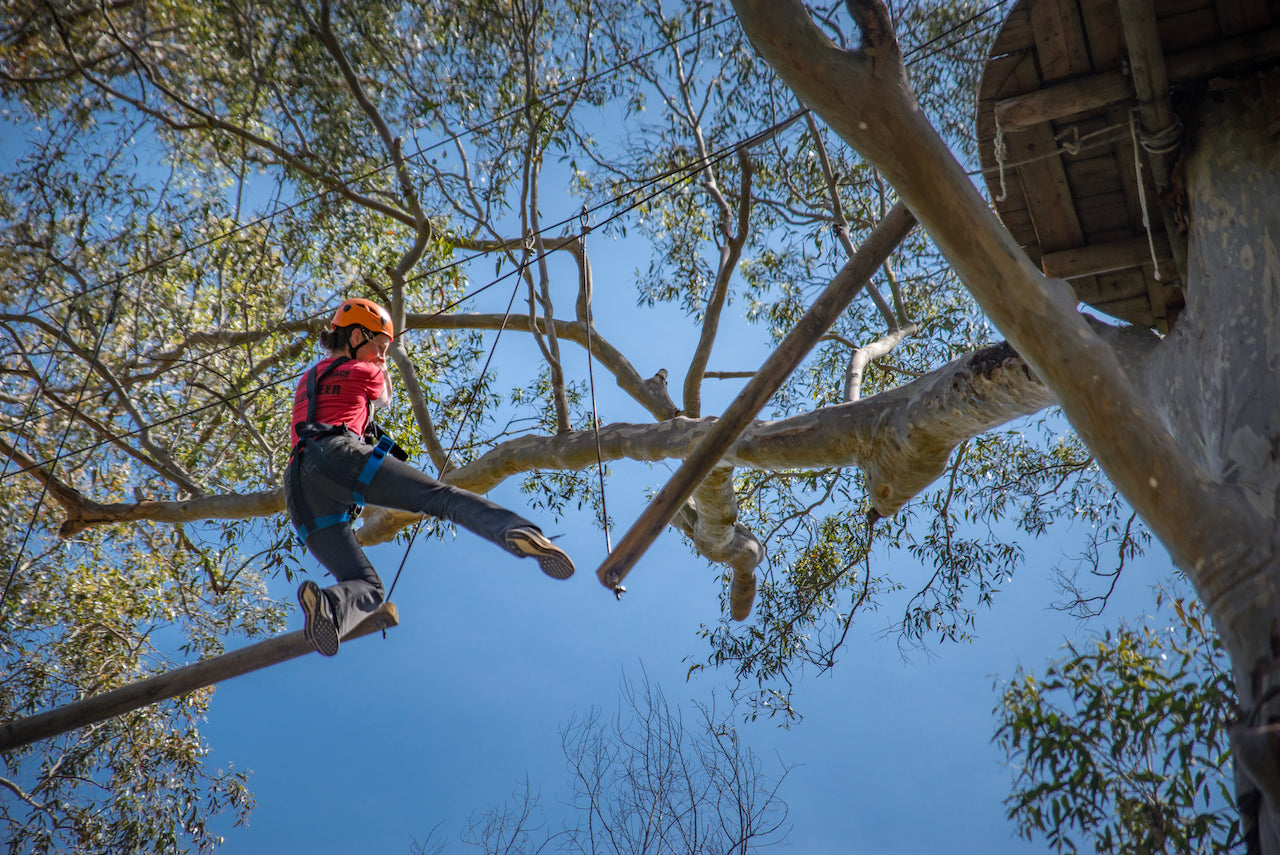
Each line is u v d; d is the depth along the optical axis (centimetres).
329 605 404
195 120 922
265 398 1031
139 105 884
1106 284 524
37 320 964
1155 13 422
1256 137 412
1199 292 397
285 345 1019
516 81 958
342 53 815
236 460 1062
